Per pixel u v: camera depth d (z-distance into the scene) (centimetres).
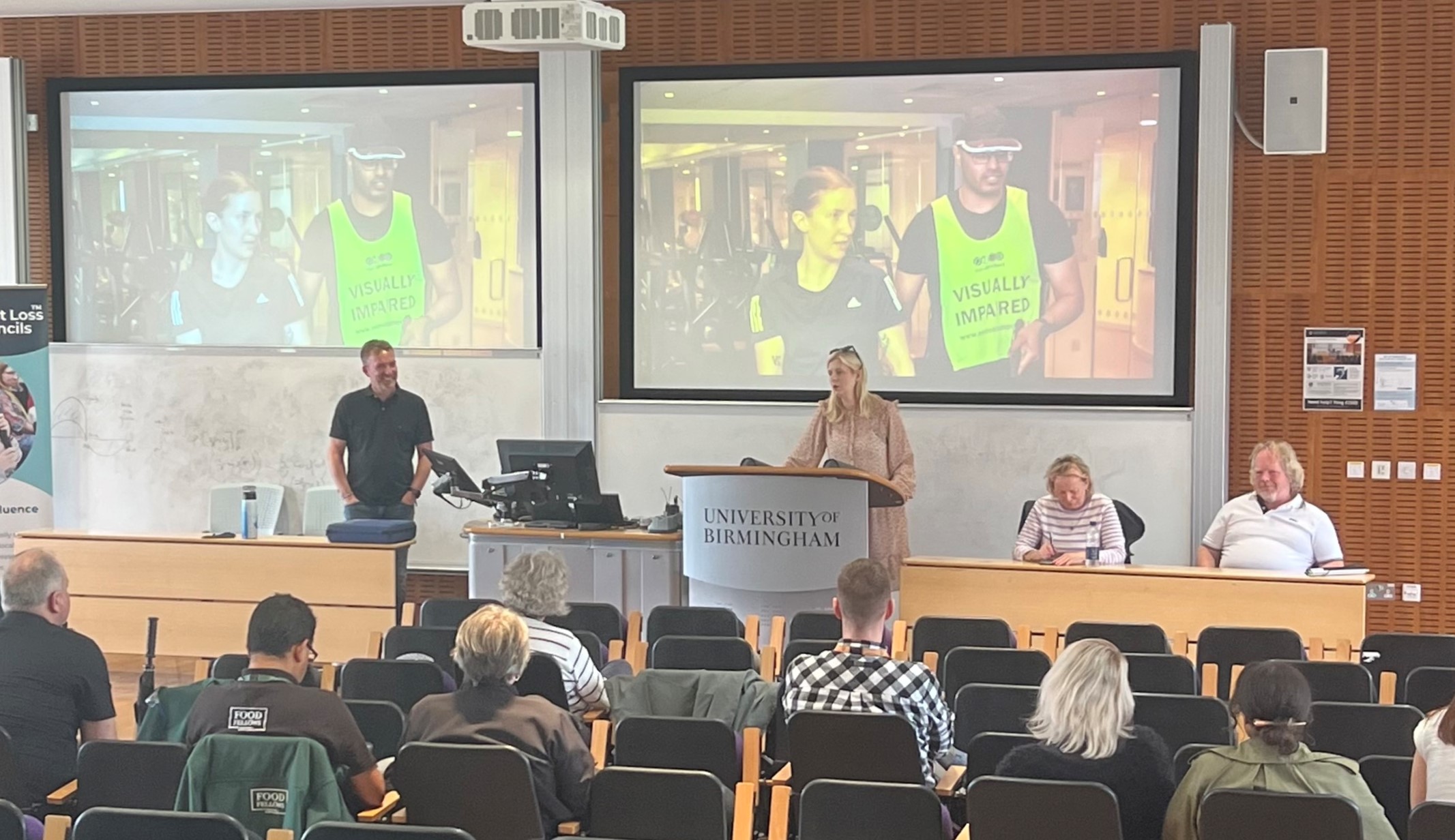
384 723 447
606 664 570
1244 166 880
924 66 907
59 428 998
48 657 441
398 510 877
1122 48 888
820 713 422
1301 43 867
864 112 922
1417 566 870
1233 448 891
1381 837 338
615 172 959
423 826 377
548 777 393
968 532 909
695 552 675
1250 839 333
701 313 946
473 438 964
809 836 370
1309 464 881
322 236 981
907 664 444
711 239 943
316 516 934
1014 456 902
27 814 419
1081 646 369
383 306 977
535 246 956
